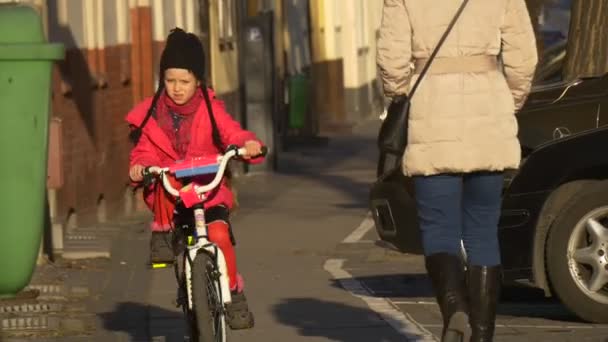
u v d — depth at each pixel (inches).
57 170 1230.9
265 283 1218.0
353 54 4025.6
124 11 1939.0
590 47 1288.1
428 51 713.6
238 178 2442.2
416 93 714.2
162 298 1136.2
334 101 3821.4
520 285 1034.7
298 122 3152.1
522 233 981.8
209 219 775.1
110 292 1170.0
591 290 956.0
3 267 1027.9
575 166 972.6
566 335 917.2
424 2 713.6
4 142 1003.9
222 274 761.0
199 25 2400.3
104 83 1814.7
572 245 959.6
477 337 722.8
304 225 1738.4
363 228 1691.7
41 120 1011.3
